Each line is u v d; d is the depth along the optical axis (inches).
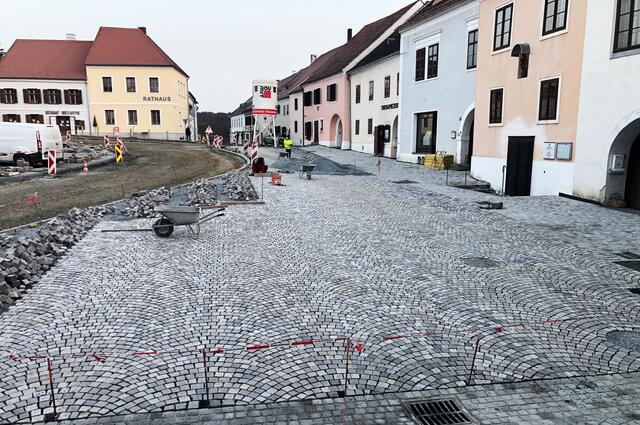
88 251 392.5
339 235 455.8
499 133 813.9
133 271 340.5
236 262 364.5
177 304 280.2
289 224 502.3
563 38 657.6
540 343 234.7
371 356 220.1
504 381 200.5
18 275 310.2
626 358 221.0
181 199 642.2
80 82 2113.7
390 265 361.4
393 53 1301.7
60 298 288.4
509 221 525.0
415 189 781.9
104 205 596.1
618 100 574.2
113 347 226.4
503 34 794.8
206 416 174.6
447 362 215.5
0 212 593.6
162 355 218.8
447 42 1037.8
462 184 842.2
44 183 842.2
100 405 180.5
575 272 346.3
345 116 1697.8
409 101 1217.4
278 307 276.8
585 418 175.9
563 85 661.9
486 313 271.3
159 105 2150.6
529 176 743.7
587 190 631.2
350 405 182.4
